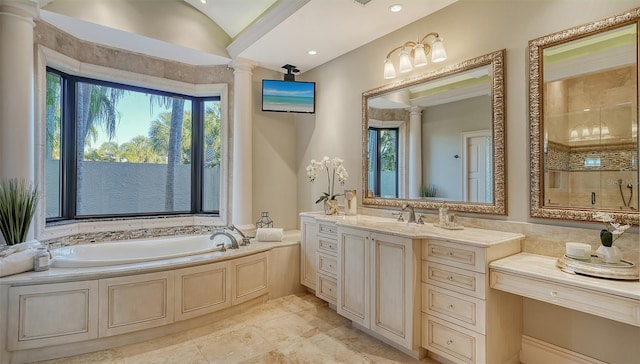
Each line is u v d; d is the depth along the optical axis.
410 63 2.72
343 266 2.73
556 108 2.01
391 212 3.06
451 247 2.06
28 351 2.21
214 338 2.53
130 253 3.34
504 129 2.25
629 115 1.75
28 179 2.54
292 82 3.83
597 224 1.85
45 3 2.62
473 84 2.45
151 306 2.52
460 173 2.52
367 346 2.41
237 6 3.25
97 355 2.29
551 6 2.04
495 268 1.88
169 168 4.03
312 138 4.10
